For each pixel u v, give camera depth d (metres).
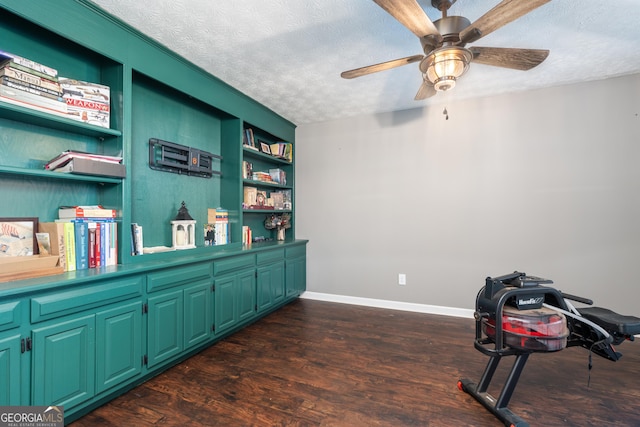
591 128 2.77
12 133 1.61
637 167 2.64
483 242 3.14
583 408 1.67
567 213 2.85
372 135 3.62
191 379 1.96
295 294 3.66
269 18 1.82
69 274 1.59
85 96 1.76
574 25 1.90
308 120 3.83
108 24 1.79
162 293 1.98
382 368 2.11
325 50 2.19
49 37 1.73
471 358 2.26
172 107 2.53
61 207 1.80
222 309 2.49
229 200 3.02
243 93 2.98
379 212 3.59
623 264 2.69
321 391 1.83
